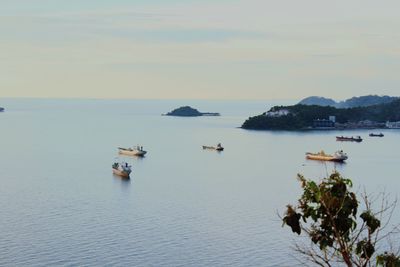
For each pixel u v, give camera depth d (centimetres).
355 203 1617
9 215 12988
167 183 19050
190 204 14850
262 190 17612
